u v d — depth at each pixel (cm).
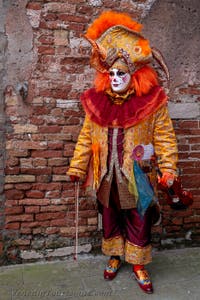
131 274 333
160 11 359
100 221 366
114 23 301
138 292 306
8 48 334
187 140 377
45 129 349
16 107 340
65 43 345
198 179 381
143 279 309
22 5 333
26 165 348
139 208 299
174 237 381
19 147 345
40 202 353
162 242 380
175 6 362
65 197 358
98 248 368
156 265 349
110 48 293
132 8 355
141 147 295
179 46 366
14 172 346
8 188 346
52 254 360
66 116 352
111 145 297
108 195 301
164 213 377
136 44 294
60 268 346
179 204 311
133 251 310
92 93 312
